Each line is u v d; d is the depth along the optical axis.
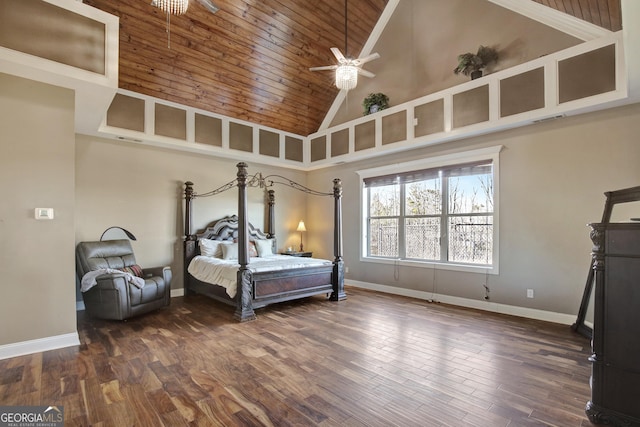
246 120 6.16
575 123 3.83
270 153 6.40
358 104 6.34
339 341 3.26
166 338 3.34
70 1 2.87
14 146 2.85
